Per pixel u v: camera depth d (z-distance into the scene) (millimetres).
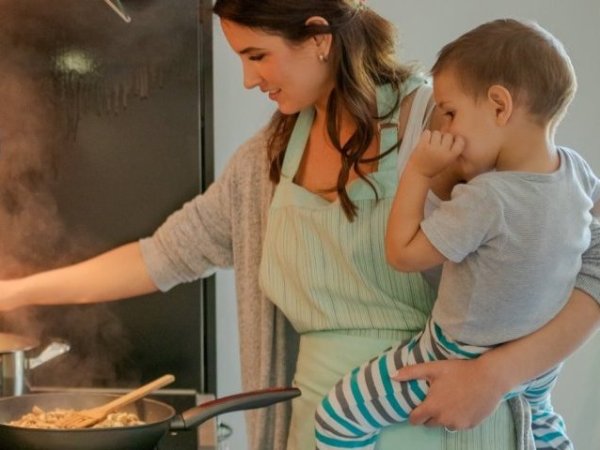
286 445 1672
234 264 1722
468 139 1384
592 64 2312
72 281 1793
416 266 1386
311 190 1581
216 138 2262
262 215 1666
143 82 1992
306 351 1564
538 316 1413
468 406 1403
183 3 1975
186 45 1985
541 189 1370
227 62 2252
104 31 1973
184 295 2039
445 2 2287
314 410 1533
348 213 1492
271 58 1453
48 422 1411
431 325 1455
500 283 1375
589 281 1453
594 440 2354
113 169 2006
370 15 1548
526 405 1498
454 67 1391
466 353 1431
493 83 1362
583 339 1441
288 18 1427
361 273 1504
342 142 1546
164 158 2010
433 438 1480
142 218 2016
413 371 1429
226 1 1436
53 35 1962
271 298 1590
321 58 1479
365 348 1504
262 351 1665
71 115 1989
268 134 1660
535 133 1385
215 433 1539
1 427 1283
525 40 1374
